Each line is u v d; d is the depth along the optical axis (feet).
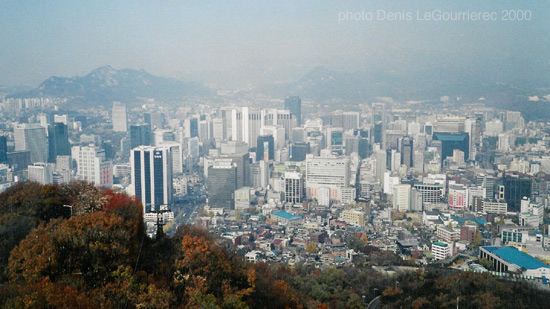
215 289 391.86
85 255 346.95
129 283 328.08
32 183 552.00
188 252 427.74
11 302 282.77
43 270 327.67
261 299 443.73
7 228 414.41
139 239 428.15
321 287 640.99
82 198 503.61
